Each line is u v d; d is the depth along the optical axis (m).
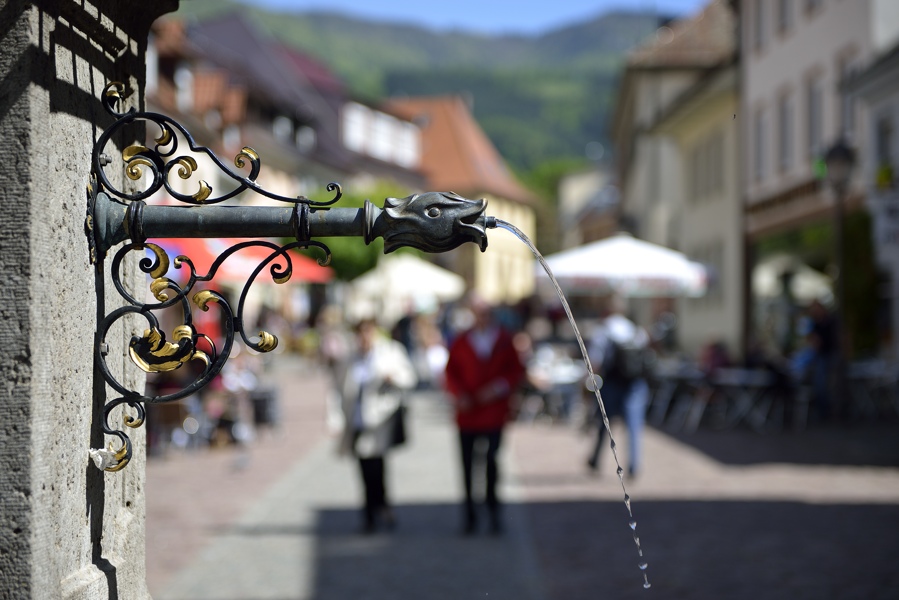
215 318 23.11
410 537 9.59
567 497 11.81
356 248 44.81
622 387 12.80
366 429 9.83
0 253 2.36
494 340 9.85
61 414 2.51
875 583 7.48
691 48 44.50
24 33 2.38
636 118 48.47
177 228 2.70
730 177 34.09
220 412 17.09
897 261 21.34
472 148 84.12
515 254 85.81
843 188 19.45
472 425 9.75
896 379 20.14
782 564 8.16
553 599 7.21
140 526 3.11
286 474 14.05
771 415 20.98
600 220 82.88
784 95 29.27
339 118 64.38
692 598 7.16
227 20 59.22
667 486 12.49
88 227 2.67
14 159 2.37
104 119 2.85
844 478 12.93
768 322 30.27
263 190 2.70
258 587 7.59
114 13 2.89
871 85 21.92
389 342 10.08
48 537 2.42
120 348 3.01
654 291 19.33
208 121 41.25
